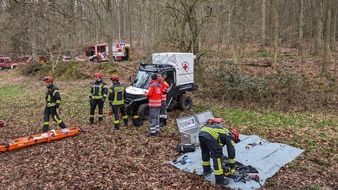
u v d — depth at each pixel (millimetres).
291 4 29047
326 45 17047
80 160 7074
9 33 9602
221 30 17406
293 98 12578
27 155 7484
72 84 20484
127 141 8344
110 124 10273
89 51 34000
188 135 7445
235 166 6164
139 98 10312
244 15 17953
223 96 13516
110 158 7145
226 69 15844
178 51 15711
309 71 17812
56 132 8703
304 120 10383
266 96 13031
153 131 8820
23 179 6152
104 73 22875
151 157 7145
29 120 11203
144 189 5605
